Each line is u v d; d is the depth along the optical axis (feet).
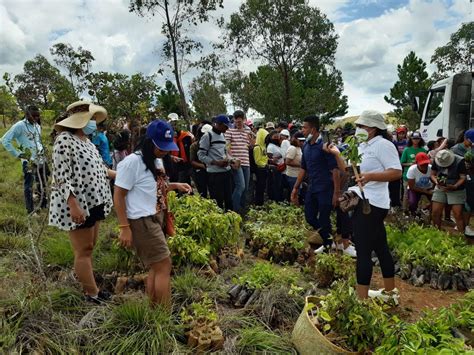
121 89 31.55
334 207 21.12
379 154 14.24
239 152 27.96
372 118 14.39
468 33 96.84
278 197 32.32
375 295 15.78
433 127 43.24
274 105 100.27
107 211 14.19
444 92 41.50
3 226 21.71
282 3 91.04
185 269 16.60
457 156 24.86
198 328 12.03
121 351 11.08
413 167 28.73
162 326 12.00
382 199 14.47
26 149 14.58
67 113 14.67
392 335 10.72
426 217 28.66
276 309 14.07
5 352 10.56
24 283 14.20
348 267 17.15
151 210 12.59
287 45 93.91
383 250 15.31
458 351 9.80
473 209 24.39
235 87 114.01
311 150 20.56
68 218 13.23
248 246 22.84
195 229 18.58
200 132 30.63
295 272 17.95
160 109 33.65
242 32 92.73
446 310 12.62
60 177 12.80
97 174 13.66
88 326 12.19
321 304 12.55
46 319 12.08
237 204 27.27
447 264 18.69
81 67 30.68
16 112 15.42
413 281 19.01
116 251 16.70
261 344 12.00
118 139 25.34
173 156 28.12
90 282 13.99
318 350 11.35
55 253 17.47
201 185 27.84
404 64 120.88
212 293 15.14
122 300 13.98
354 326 11.30
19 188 32.83
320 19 93.25
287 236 21.22
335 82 119.96
